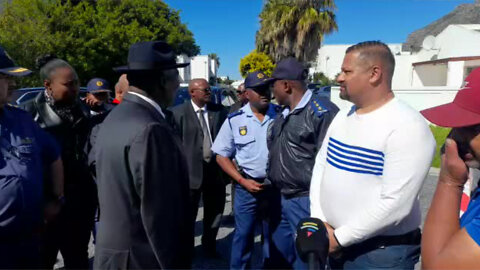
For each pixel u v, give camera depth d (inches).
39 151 76.0
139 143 60.9
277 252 117.7
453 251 44.6
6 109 73.9
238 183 120.9
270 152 108.5
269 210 117.3
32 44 576.1
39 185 73.6
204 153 140.5
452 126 46.2
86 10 705.6
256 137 120.6
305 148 98.8
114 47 695.1
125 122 63.6
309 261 55.8
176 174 64.9
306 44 788.6
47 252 107.3
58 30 630.5
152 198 61.1
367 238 66.9
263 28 848.3
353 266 73.2
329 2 772.0
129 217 63.7
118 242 63.9
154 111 67.3
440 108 52.2
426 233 49.3
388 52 67.4
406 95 425.7
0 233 66.4
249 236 123.0
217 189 143.8
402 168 62.2
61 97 101.7
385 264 69.7
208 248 144.7
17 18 615.8
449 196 48.6
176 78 72.3
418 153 62.1
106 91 162.9
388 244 69.9
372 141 65.8
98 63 672.4
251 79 119.7
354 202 68.8
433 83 715.4
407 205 62.9
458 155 48.0
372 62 66.2
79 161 106.3
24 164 70.3
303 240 57.4
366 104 68.6
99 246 66.3
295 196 102.2
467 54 613.9
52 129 101.7
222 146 126.8
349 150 69.4
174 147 65.5
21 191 68.6
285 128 102.6
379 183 66.2
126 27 730.2
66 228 107.2
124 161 62.1
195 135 140.2
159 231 62.3
